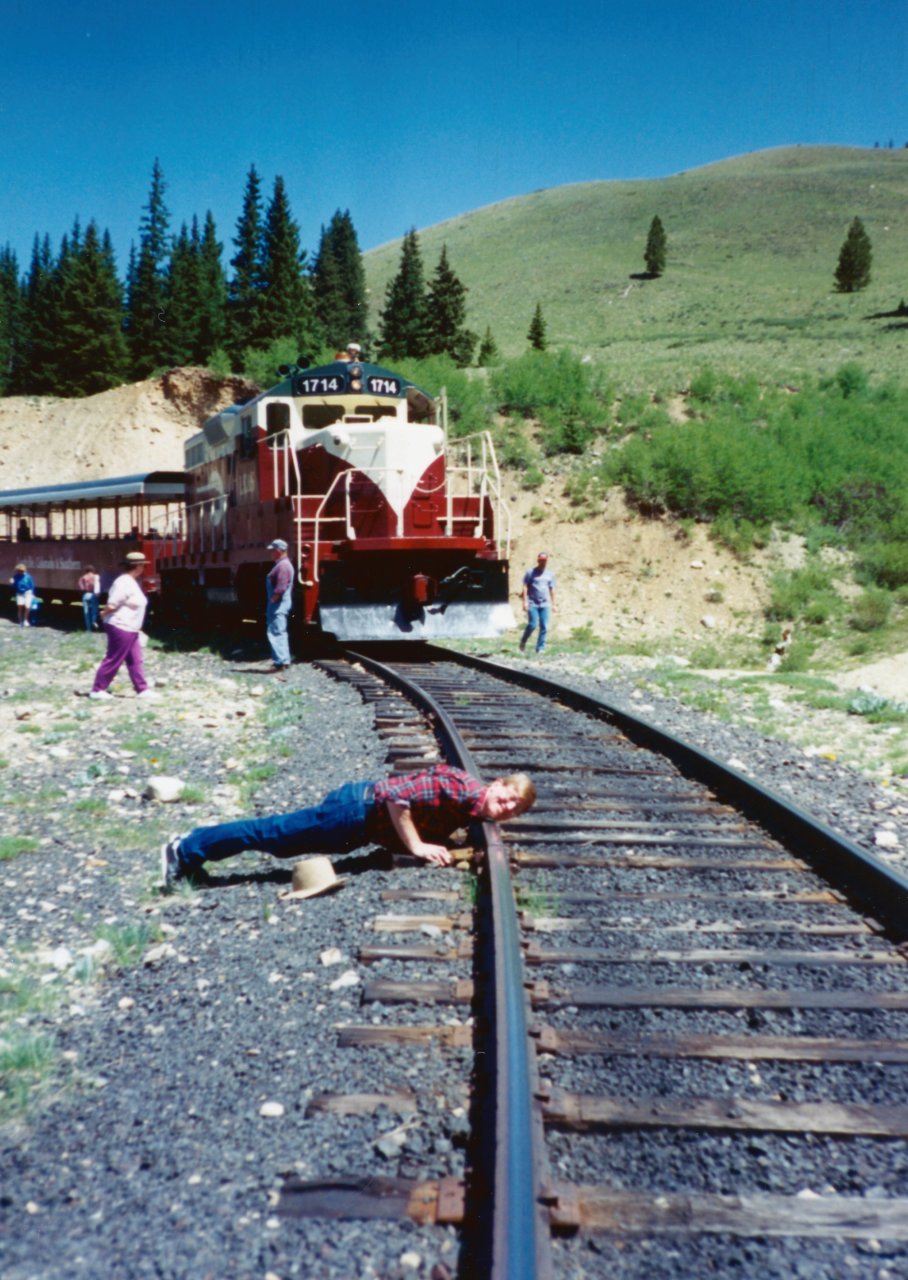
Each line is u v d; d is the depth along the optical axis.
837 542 27.59
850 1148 3.10
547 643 22.36
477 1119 3.17
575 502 28.73
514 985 3.81
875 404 37.97
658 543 27.17
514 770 8.27
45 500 28.28
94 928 5.13
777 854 6.10
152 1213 2.79
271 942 4.80
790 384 39.78
